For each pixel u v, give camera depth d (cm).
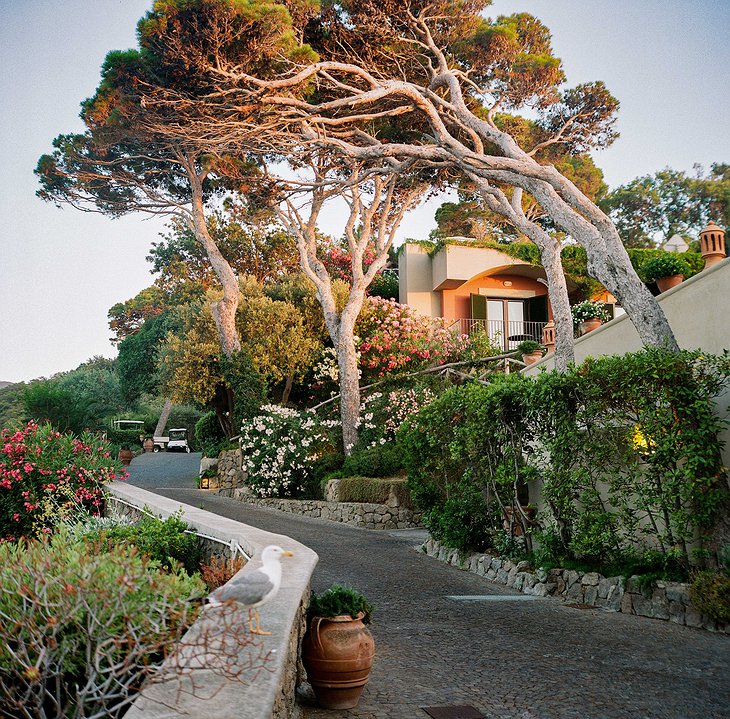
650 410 905
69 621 362
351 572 1157
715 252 1359
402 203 2277
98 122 1689
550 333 2006
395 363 2331
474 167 1323
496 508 1260
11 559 454
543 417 1095
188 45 1259
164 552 845
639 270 2355
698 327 1032
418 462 1446
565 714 534
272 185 1852
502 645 736
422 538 1600
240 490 2219
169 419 4431
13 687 349
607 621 846
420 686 602
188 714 281
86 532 944
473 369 2294
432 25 1617
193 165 2242
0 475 1349
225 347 2381
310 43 1605
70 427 2061
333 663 535
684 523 877
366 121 1798
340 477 1944
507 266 2756
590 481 1017
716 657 683
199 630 376
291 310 2567
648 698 569
